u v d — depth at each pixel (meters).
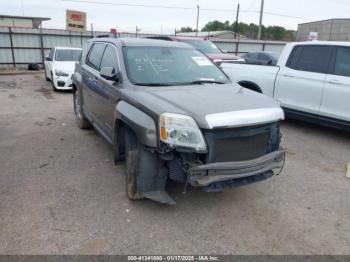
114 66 4.28
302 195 3.93
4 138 5.80
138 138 3.20
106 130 4.54
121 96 3.76
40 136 5.95
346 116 5.74
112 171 4.41
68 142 5.62
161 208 3.49
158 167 3.30
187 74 4.24
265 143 3.40
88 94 5.41
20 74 18.53
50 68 12.36
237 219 3.35
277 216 3.44
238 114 3.09
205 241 2.97
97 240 2.93
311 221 3.37
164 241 2.95
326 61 6.05
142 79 3.91
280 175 4.48
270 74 6.90
